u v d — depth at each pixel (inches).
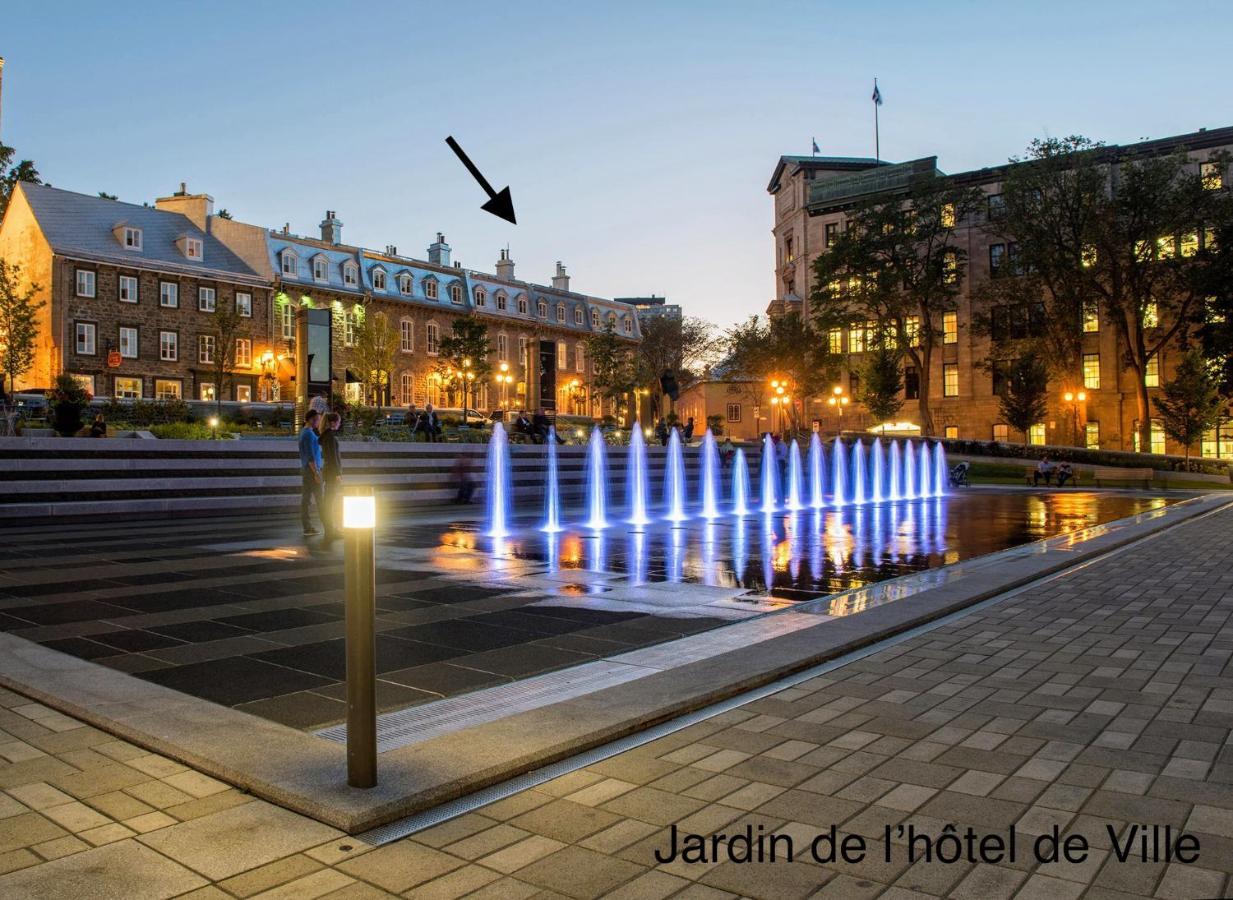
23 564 417.1
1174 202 1798.7
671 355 3420.3
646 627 281.3
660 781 149.9
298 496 822.5
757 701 198.7
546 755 157.4
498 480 1016.9
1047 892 112.0
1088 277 1881.2
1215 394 1892.2
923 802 141.2
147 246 2003.0
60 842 124.9
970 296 2166.6
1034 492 1368.1
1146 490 1433.3
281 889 111.9
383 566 429.1
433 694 203.3
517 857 121.6
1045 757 162.1
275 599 323.6
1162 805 139.9
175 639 257.4
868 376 2218.3
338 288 2352.4
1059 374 2016.5
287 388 2106.3
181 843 124.8
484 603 324.8
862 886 113.7
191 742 162.1
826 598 334.3
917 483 1558.8
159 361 1973.4
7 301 1632.6
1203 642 262.4
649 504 987.9
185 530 600.1
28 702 196.5
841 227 2691.9
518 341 2935.5
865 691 207.5
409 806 135.3
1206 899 110.0
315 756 154.7
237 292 2128.4
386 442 959.6
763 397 3238.2
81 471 695.7
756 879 115.3
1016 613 311.3
